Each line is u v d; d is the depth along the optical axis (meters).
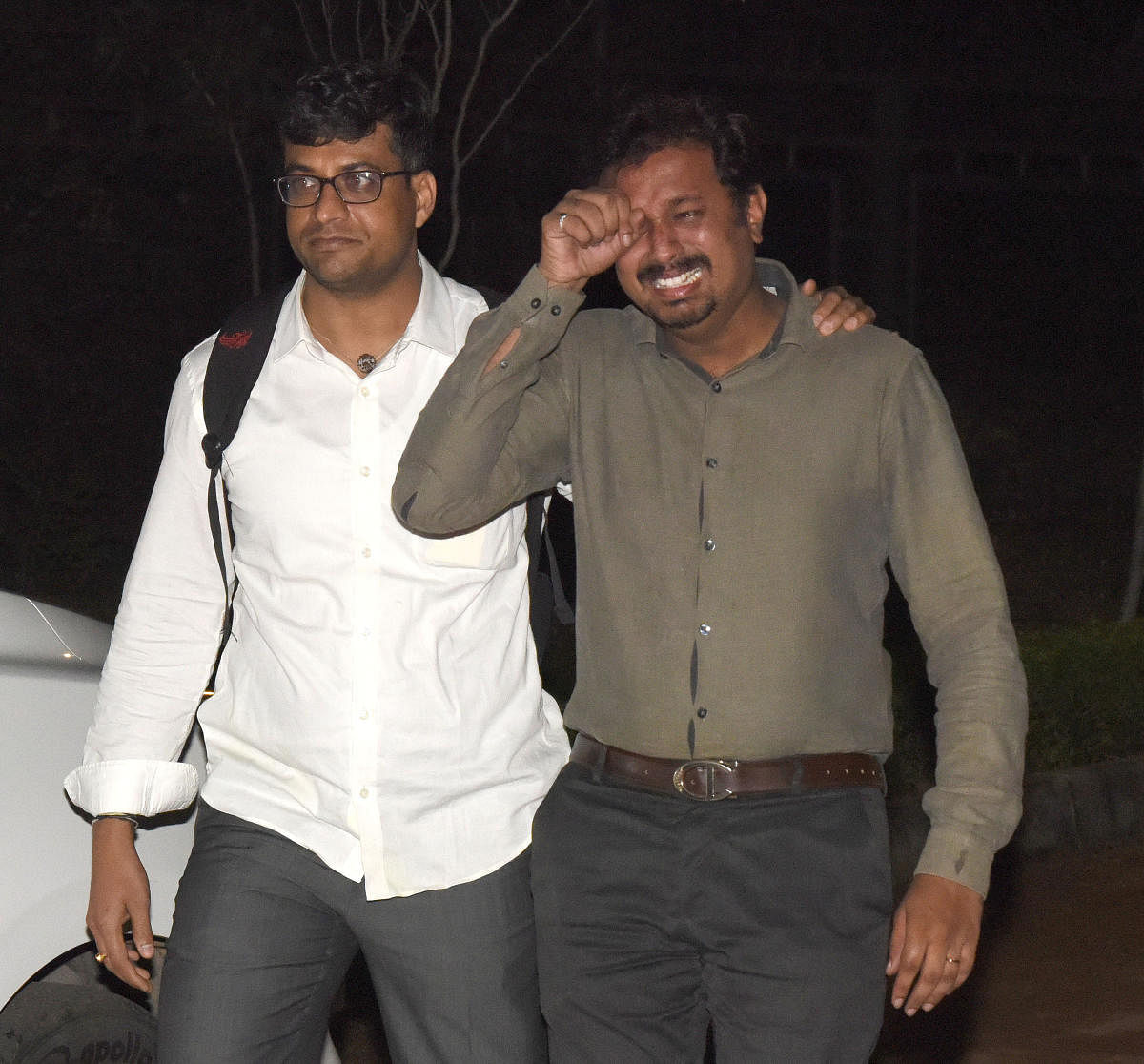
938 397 2.69
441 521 2.80
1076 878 6.66
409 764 2.93
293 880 2.95
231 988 2.92
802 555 2.66
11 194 11.58
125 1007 3.18
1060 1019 5.21
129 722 3.07
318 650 2.94
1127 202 18.09
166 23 7.47
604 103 11.23
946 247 17.44
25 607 3.36
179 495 3.09
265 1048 2.95
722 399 2.70
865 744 2.71
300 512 2.95
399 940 2.95
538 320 2.66
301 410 2.97
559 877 2.78
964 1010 5.29
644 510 2.72
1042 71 17.14
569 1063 2.79
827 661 2.67
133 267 12.18
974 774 2.56
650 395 2.76
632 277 2.69
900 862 6.29
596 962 2.75
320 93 2.91
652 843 2.71
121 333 12.11
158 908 3.21
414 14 7.24
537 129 11.74
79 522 10.84
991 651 2.61
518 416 2.82
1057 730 7.37
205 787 3.06
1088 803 7.08
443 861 2.94
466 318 3.07
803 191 16.66
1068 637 8.32
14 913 2.97
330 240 2.92
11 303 11.70
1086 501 14.18
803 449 2.67
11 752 3.05
